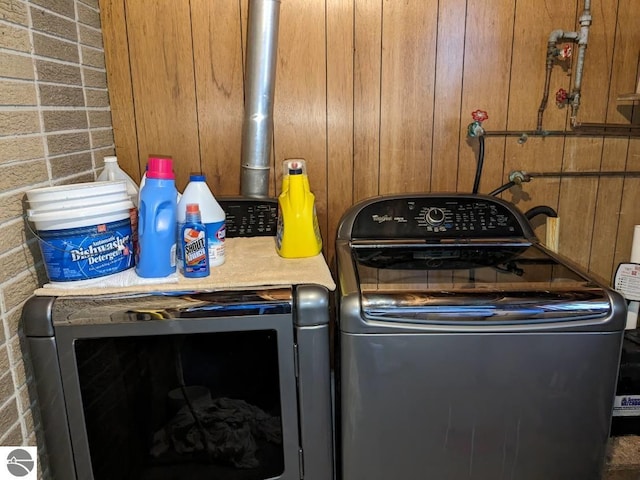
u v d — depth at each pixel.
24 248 1.18
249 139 1.70
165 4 1.70
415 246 1.53
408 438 1.19
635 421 1.60
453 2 1.75
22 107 1.18
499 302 1.12
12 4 1.14
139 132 1.78
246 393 1.18
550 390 1.16
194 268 1.17
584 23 1.72
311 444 1.20
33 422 1.22
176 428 1.19
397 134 1.84
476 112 1.74
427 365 1.14
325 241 1.91
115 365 1.14
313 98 1.79
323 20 1.74
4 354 1.09
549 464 1.21
